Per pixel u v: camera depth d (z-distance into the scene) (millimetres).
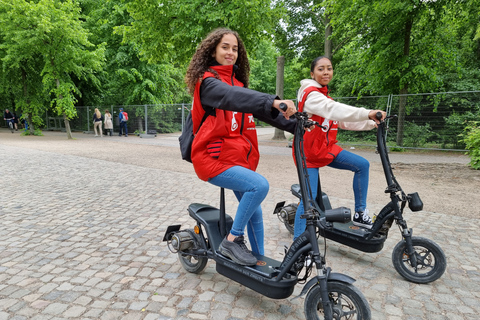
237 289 2619
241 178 2207
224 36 2225
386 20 10555
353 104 13266
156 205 4973
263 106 1776
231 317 2240
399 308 2377
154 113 19328
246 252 2311
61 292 2553
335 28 13898
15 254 3256
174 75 24641
